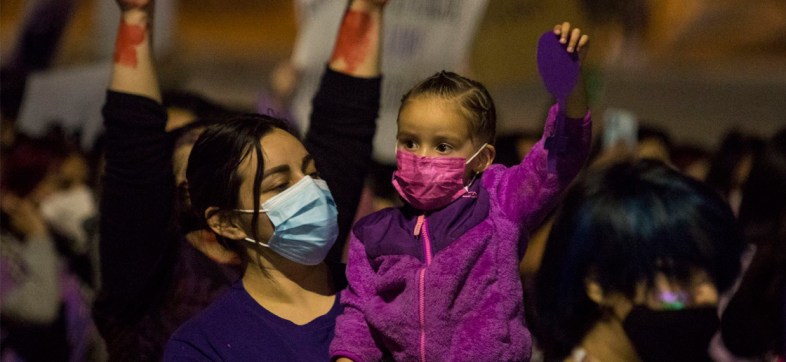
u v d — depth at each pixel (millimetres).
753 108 22766
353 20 4211
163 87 8086
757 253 4102
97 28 8609
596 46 8391
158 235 3863
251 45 26641
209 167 3398
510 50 7762
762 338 4043
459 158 3229
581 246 3408
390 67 6898
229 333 3377
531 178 3242
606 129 8750
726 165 8055
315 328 3414
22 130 8500
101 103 8453
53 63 8578
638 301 3338
